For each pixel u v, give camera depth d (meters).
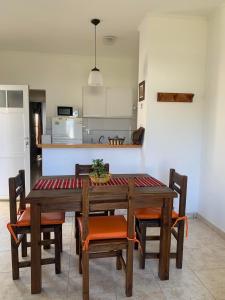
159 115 3.33
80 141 4.86
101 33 3.83
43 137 4.36
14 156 4.23
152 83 3.26
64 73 5.13
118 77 5.33
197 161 3.48
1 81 4.96
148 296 1.91
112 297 1.90
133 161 3.56
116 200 1.83
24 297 1.88
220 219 2.97
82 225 1.80
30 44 4.44
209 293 1.95
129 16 3.21
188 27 3.24
